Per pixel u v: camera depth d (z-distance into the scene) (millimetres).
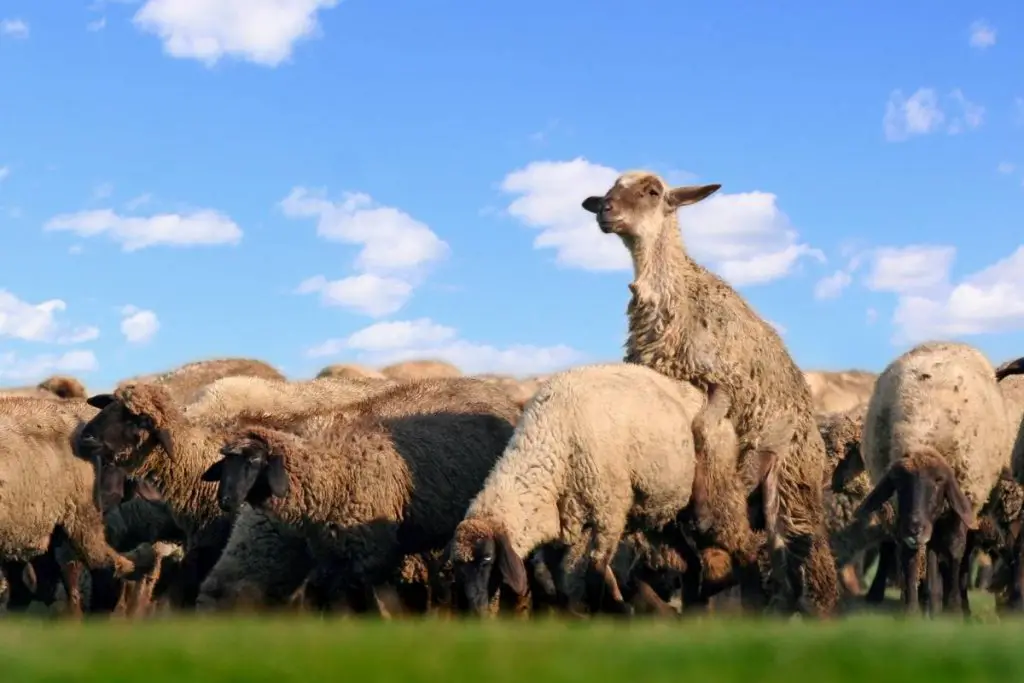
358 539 12008
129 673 4578
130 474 12922
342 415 12914
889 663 4918
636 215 13148
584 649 5156
